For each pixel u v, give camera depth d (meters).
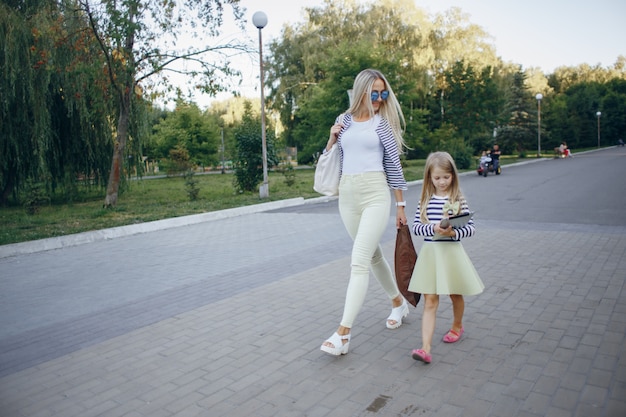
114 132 17.42
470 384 3.02
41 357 3.92
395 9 33.38
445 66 35.69
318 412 2.80
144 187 24.86
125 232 10.47
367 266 3.60
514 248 6.90
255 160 18.20
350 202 3.70
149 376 3.44
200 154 36.94
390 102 3.76
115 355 3.87
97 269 7.21
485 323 4.06
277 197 16.11
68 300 5.62
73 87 15.05
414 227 3.53
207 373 3.43
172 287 5.92
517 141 46.69
